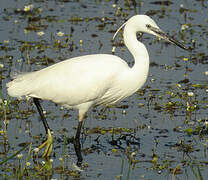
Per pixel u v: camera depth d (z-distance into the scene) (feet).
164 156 36.04
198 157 35.86
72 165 34.63
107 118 42.42
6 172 32.83
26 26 61.46
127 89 37.58
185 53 56.03
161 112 43.45
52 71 36.91
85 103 37.58
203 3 70.13
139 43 36.99
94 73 36.29
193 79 49.83
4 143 36.76
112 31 60.95
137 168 34.30
